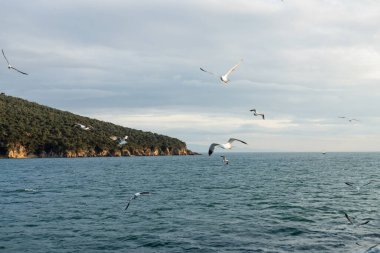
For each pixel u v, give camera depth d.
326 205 41.47
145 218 34.91
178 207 40.78
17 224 32.84
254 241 26.92
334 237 27.70
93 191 57.19
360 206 40.72
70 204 43.59
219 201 45.16
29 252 25.02
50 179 81.31
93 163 162.12
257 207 40.53
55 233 29.66
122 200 46.72
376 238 27.33
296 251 24.56
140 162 175.38
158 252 24.78
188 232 29.56
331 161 190.50
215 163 167.12
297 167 129.25
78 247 26.03
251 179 78.75
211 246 25.86
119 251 25.12
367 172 100.56
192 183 70.31
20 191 57.72
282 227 30.77
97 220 34.22
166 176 89.50
